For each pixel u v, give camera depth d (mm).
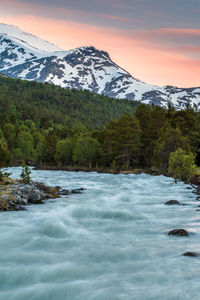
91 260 10867
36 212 20344
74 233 14914
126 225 16641
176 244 12547
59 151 116250
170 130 74875
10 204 22141
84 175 71375
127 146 94312
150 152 99250
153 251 11633
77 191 32688
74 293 8312
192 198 28328
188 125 95438
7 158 38875
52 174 75000
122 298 7891
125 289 8414
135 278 9117
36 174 74312
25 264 10539
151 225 16531
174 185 42875
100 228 16000
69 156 115938
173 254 11211
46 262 10734
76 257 11211
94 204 24031
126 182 49969
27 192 26844
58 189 33188
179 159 38000
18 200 23375
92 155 102250
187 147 69812
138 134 101375
